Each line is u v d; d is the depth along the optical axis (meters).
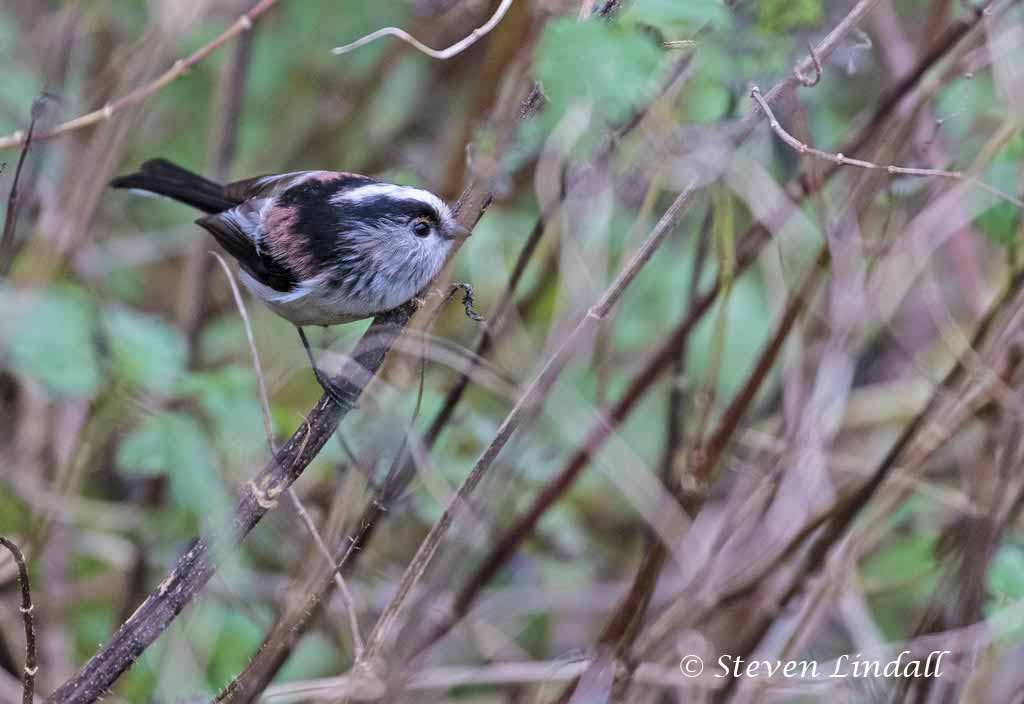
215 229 8.82
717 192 8.80
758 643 9.10
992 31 8.70
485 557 9.94
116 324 9.38
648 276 11.92
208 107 13.76
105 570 12.37
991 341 9.20
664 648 9.12
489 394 11.40
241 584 10.29
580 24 6.92
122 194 14.30
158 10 10.94
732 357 11.73
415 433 8.72
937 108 9.32
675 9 7.03
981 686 9.35
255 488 7.52
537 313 11.74
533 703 10.38
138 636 7.26
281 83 13.86
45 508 10.24
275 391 10.09
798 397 9.63
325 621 10.16
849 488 9.73
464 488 7.85
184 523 10.35
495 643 10.59
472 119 10.43
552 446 11.20
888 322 10.02
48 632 10.59
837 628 11.05
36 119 8.80
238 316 12.83
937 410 9.10
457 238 8.45
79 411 11.06
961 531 8.99
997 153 8.75
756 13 8.10
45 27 12.49
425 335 8.48
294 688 8.23
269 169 13.75
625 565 12.19
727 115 8.96
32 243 10.26
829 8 9.62
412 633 9.20
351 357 8.04
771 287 11.01
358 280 8.34
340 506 8.70
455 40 12.92
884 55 11.41
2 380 10.52
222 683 9.72
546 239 10.08
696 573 9.23
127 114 10.60
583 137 7.86
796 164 10.38
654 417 12.41
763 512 9.28
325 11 13.47
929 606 9.20
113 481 11.93
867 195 8.95
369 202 8.34
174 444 9.08
